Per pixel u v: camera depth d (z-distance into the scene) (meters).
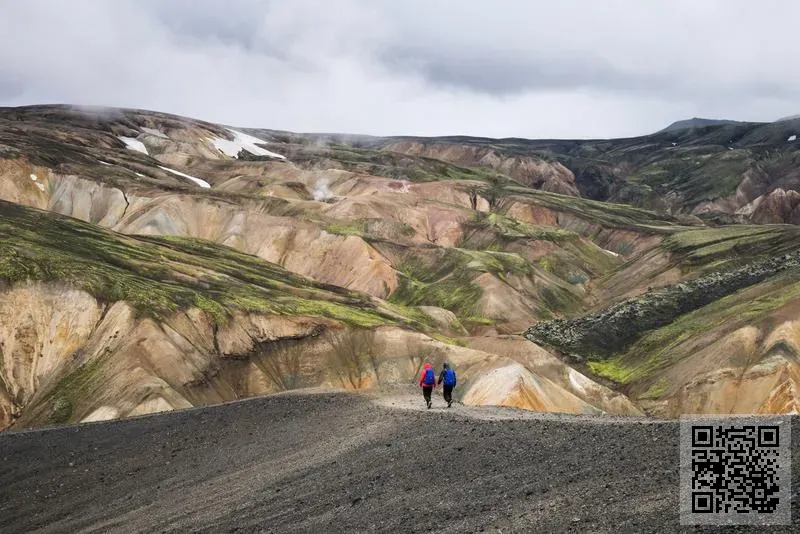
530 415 23.30
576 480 15.73
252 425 27.12
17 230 87.50
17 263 74.00
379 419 24.44
